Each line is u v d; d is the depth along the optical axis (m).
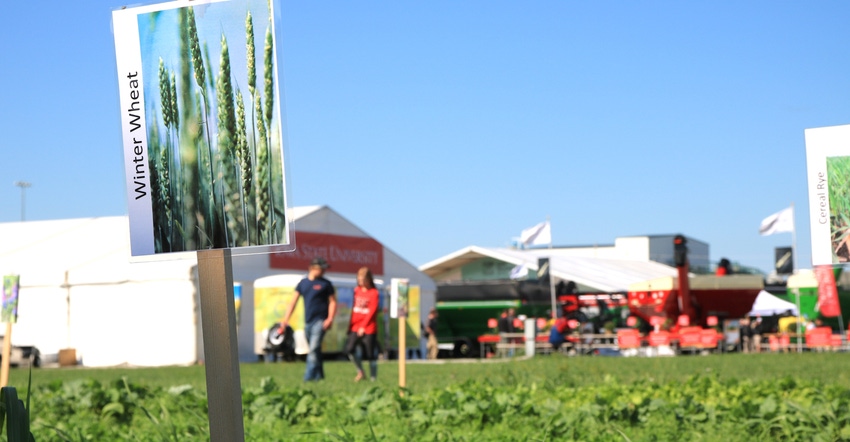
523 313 43.50
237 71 3.28
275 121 3.24
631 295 35.69
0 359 35.53
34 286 36.06
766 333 38.47
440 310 45.44
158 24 3.36
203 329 3.35
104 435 7.58
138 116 3.38
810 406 7.40
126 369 26.28
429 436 7.04
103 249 38.91
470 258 53.03
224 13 3.29
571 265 47.06
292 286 33.81
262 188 3.25
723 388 10.29
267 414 8.52
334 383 14.57
